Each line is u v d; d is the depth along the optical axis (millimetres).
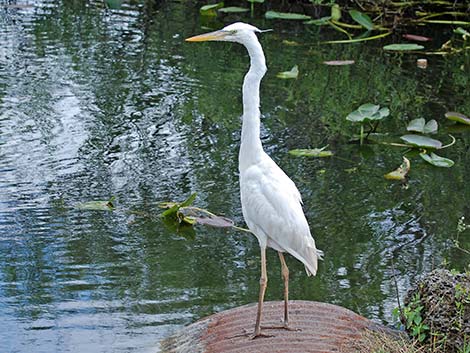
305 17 13977
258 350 5000
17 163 8336
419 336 5109
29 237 6930
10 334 5566
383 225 7500
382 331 5406
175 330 5668
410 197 8109
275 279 6516
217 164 8578
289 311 5496
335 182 8375
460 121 9969
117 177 8180
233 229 7293
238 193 7953
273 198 5102
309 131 9672
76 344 5477
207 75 11328
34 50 12094
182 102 10273
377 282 6484
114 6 14688
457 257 6906
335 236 7266
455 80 11695
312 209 7762
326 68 11977
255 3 15531
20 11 14297
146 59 11898
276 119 9984
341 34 13883
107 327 5691
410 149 9336
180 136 9258
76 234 7031
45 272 6395
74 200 7652
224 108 10141
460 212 7777
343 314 5508
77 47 12328
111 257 6680
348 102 10641
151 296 6125
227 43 12922
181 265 6625
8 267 6441
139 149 8859
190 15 14422
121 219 7352
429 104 10750
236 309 5617
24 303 5961
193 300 6098
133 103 10164
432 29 14469
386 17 14844
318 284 6445
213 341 5219
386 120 10219
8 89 10406
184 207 7395
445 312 5180
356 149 9266
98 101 10164
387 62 12438
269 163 5180
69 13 14273
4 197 7609
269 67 11922
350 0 15375
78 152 8688
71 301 6020
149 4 15086
